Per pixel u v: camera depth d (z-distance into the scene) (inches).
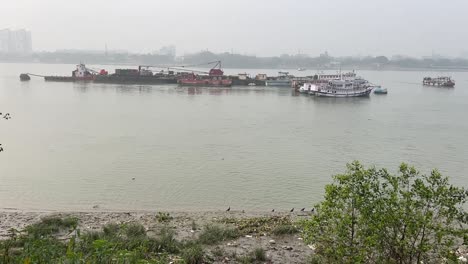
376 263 457.1
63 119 2425.0
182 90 4852.4
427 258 464.8
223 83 5477.4
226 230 722.8
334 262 479.8
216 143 1788.9
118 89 4817.9
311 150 1676.9
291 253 642.2
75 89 4694.9
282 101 3865.7
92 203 991.0
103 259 409.4
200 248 612.7
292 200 1040.8
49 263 391.2
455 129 2314.2
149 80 5659.5
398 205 446.3
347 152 1652.3
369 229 453.7
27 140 1764.3
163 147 1681.8
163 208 959.6
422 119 2731.3
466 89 6102.4
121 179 1206.9
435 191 448.8
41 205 968.9
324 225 486.6
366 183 461.1
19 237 567.5
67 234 702.5
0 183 1138.7
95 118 2502.5
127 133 2000.5
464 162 1517.0
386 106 3572.8
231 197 1056.8
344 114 2952.8
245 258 601.6
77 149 1611.7
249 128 2234.3
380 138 1991.9
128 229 700.0
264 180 1219.9
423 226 441.4
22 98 3607.3
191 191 1101.7
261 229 757.9
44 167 1326.3
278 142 1841.8
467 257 548.4
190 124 2337.6
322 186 1168.8
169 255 593.3
